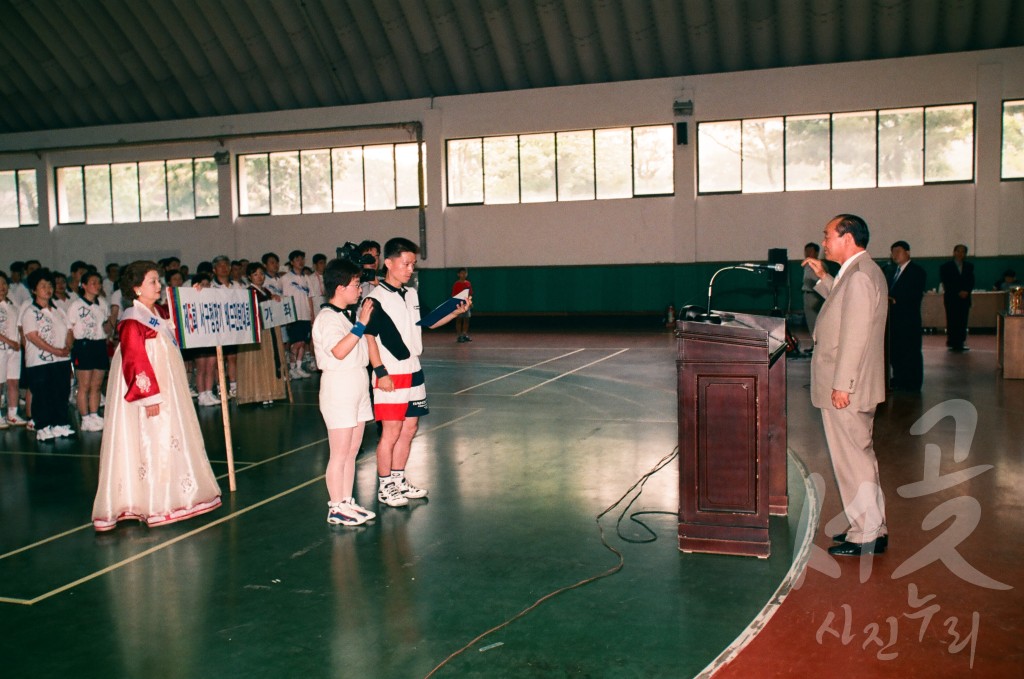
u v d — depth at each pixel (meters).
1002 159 17.81
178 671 3.28
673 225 19.70
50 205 23.95
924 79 17.92
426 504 5.55
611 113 19.75
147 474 5.22
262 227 22.55
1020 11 17.08
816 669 3.10
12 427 9.07
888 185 18.52
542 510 5.34
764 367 4.26
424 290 21.44
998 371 11.06
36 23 20.98
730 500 4.38
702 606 3.75
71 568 4.49
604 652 3.33
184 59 21.39
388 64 20.61
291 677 3.20
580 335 18.75
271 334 10.02
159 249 23.44
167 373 5.32
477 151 20.95
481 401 9.78
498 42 19.58
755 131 19.08
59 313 8.31
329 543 4.80
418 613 3.77
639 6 18.27
